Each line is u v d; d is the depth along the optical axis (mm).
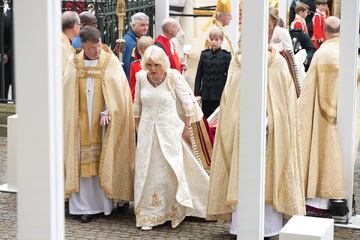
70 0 22859
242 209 10547
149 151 14500
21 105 7352
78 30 16469
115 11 22609
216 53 20500
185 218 15219
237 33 24422
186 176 15148
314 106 15211
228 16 23250
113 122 14961
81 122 14953
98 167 15070
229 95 13469
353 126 15141
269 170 13492
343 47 14906
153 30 22750
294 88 13742
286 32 19141
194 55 24344
